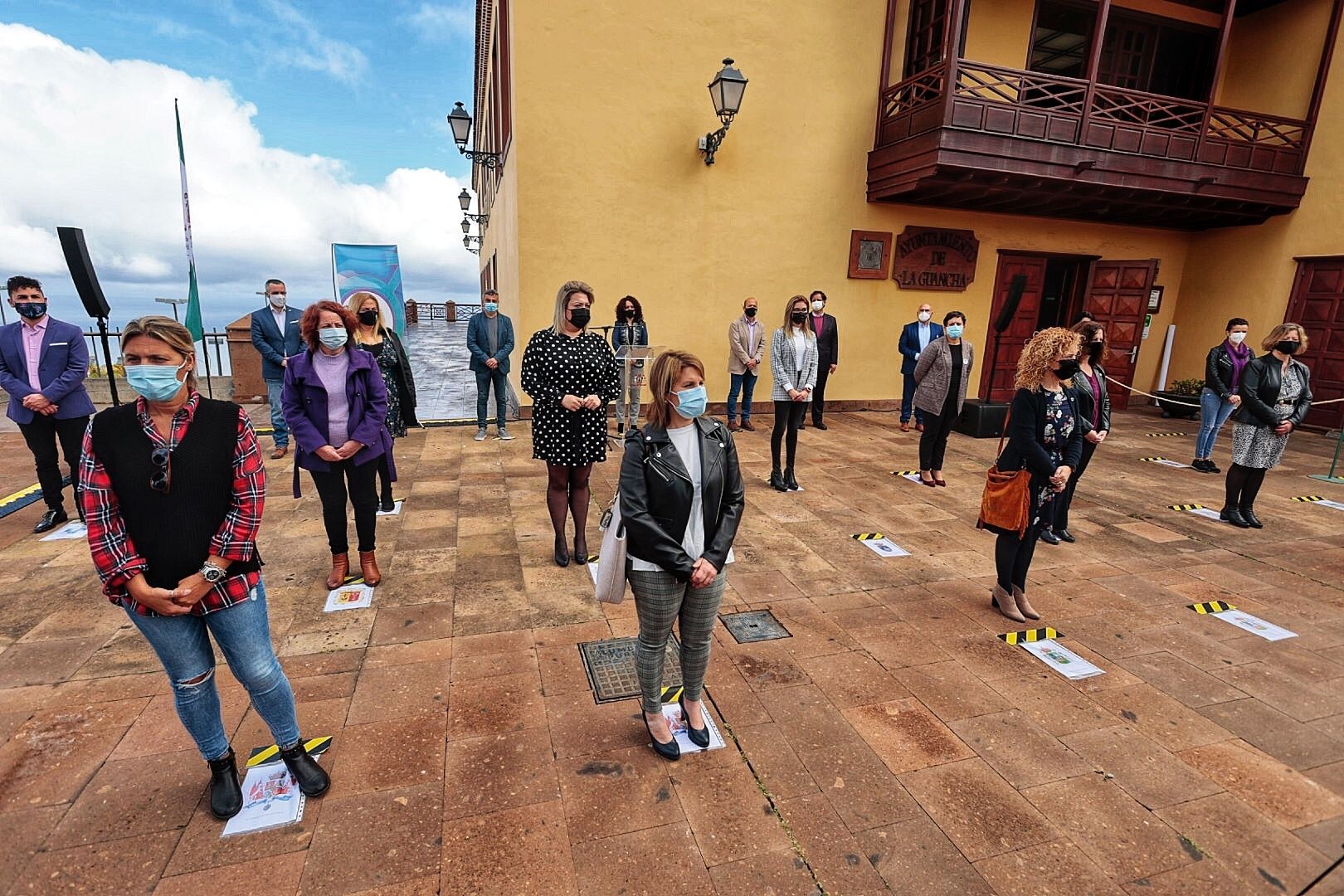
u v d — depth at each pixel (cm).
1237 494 531
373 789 219
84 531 448
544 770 230
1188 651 327
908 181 841
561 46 783
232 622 193
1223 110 902
